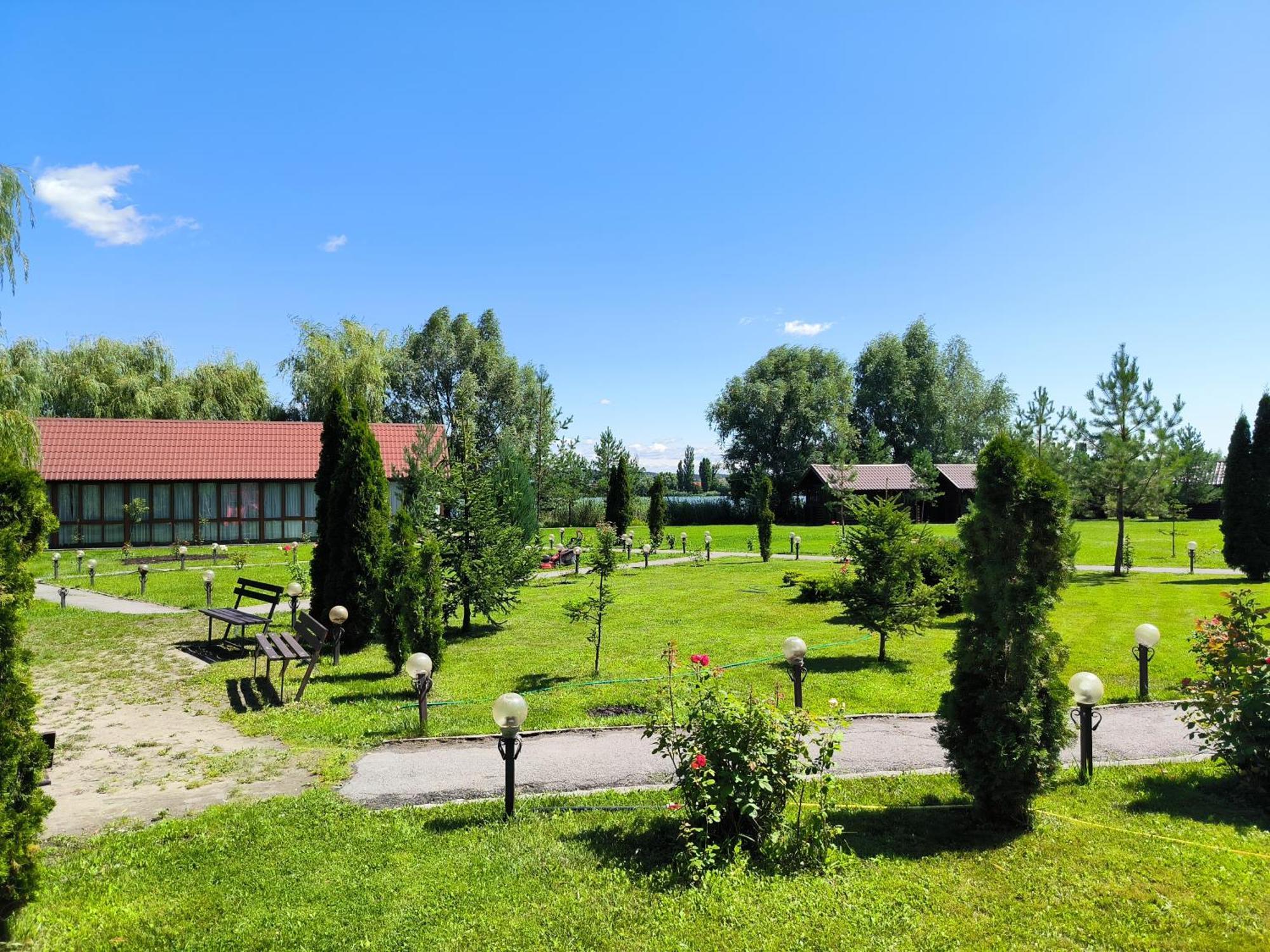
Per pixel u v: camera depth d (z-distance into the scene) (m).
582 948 4.49
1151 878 5.34
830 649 13.07
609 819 6.32
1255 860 5.58
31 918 4.73
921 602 12.55
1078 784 7.10
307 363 39.00
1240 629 7.33
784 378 60.03
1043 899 5.07
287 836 5.94
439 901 4.98
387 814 6.40
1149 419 23.14
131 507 30.72
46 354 34.28
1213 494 42.44
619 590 20.30
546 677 11.16
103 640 13.88
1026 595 5.98
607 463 47.19
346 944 4.53
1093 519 45.53
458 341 50.94
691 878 5.24
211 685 10.70
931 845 5.86
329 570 13.38
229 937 4.59
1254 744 6.72
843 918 4.80
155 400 35.84
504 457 25.89
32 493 4.63
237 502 32.53
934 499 45.88
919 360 59.66
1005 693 6.04
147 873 5.36
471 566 14.35
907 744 8.28
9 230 15.97
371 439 13.65
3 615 4.38
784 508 57.38
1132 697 10.05
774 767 5.69
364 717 9.16
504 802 6.68
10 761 4.32
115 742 8.36
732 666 11.73
